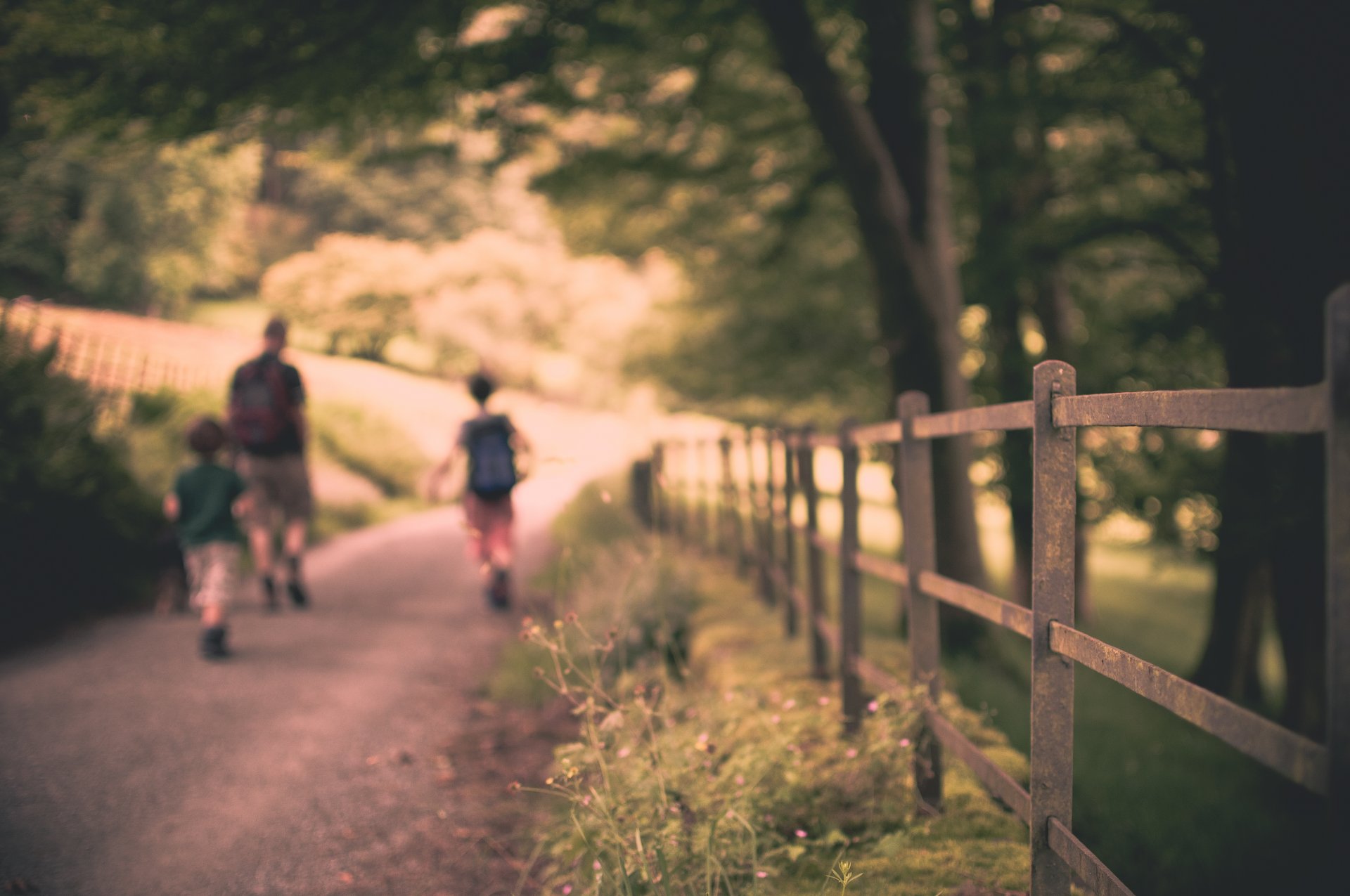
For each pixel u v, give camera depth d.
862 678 4.18
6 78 6.36
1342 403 1.33
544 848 3.48
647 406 31.75
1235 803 5.95
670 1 7.63
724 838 2.75
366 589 9.23
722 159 10.35
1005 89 8.53
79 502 7.71
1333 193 5.08
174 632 6.97
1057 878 2.23
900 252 7.68
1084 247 9.41
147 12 5.98
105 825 3.62
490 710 5.33
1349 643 1.32
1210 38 5.54
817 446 4.91
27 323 8.66
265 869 3.32
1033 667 2.23
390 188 76.56
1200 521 10.20
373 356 65.06
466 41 7.24
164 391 13.55
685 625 6.49
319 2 6.15
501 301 60.28
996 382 12.07
